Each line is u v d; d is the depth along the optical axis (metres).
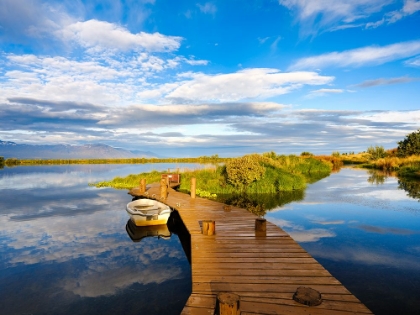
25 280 7.15
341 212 13.92
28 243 10.05
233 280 5.39
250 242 7.80
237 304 3.79
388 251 8.60
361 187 22.09
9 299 6.25
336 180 26.69
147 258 8.66
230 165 20.30
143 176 27.92
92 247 9.67
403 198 17.47
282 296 4.73
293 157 37.09
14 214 14.70
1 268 7.88
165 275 7.44
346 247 8.95
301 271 5.83
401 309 5.49
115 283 7.00
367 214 13.48
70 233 11.34
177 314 5.66
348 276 6.89
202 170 26.36
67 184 27.22
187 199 15.45
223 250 7.13
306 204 15.95
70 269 7.82
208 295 4.81
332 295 4.77
